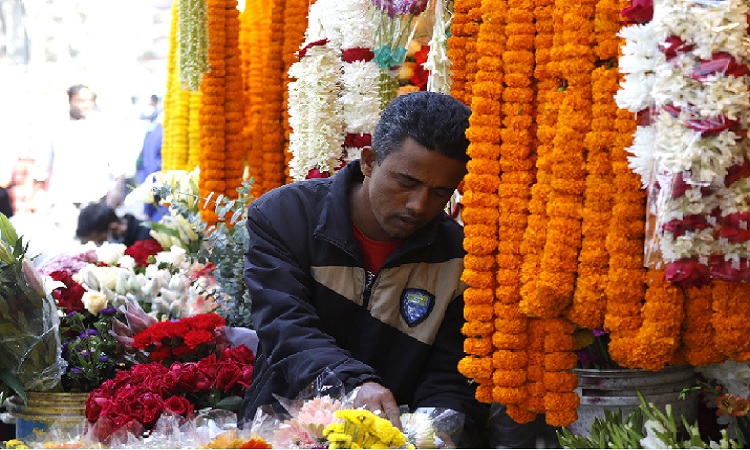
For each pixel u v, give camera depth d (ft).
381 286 6.98
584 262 5.89
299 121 9.96
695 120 5.16
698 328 5.76
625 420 6.64
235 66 12.58
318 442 5.58
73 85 22.67
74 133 21.63
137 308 9.86
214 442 5.71
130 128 21.98
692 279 5.55
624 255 5.81
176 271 11.14
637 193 5.81
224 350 9.16
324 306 7.01
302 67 9.78
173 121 15.19
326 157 9.77
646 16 5.45
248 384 8.21
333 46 9.69
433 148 6.23
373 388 5.93
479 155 6.19
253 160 12.55
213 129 12.44
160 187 11.31
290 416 6.49
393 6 8.82
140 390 7.60
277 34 12.10
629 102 5.45
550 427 7.15
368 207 6.91
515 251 6.16
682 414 7.02
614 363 7.16
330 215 6.94
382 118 6.54
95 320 10.45
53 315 8.93
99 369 9.23
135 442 6.42
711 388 6.95
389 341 7.06
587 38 5.92
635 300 5.83
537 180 6.18
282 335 6.54
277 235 7.04
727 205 5.36
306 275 6.98
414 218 6.48
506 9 6.22
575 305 5.98
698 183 5.24
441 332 7.13
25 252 8.88
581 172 5.95
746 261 5.47
